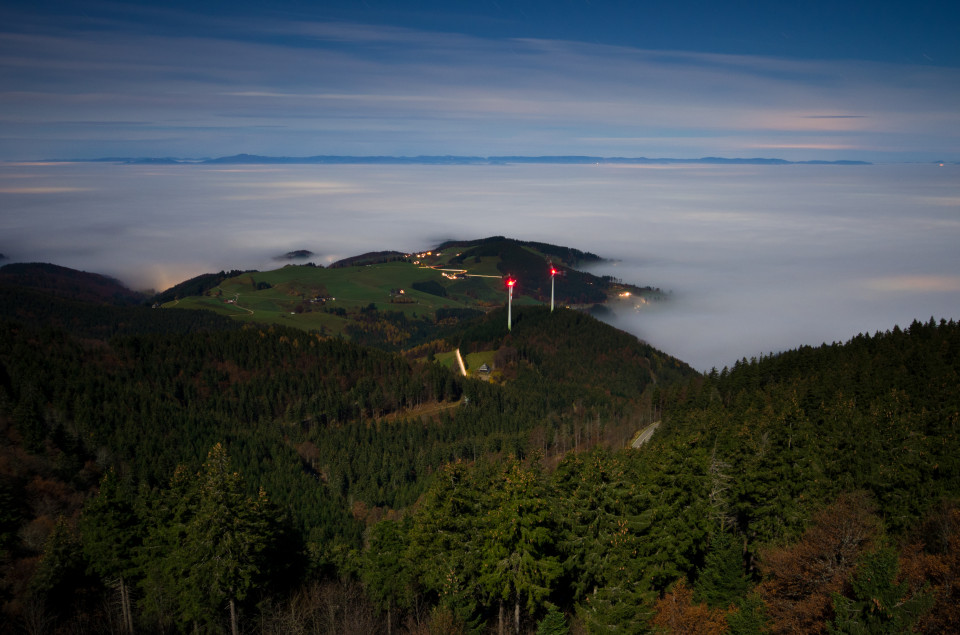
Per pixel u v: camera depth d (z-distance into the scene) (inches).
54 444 4077.3
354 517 4658.0
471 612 1533.0
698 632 1301.7
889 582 1089.4
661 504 1587.1
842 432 2199.8
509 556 1443.2
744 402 3912.4
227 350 7696.9
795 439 2004.2
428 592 1776.6
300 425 6624.0
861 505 1692.9
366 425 6614.2
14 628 1756.9
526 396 7244.1
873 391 3243.1
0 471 3316.9
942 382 3184.1
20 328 6742.1
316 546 2105.1
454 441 5915.4
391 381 7632.9
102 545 1807.3
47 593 1812.3
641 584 1444.4
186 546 1598.2
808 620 1264.8
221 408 6752.0
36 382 5359.3
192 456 4960.6
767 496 1840.6
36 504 3142.2
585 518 1526.8
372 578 1792.6
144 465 4500.5
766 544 1734.7
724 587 1455.5
